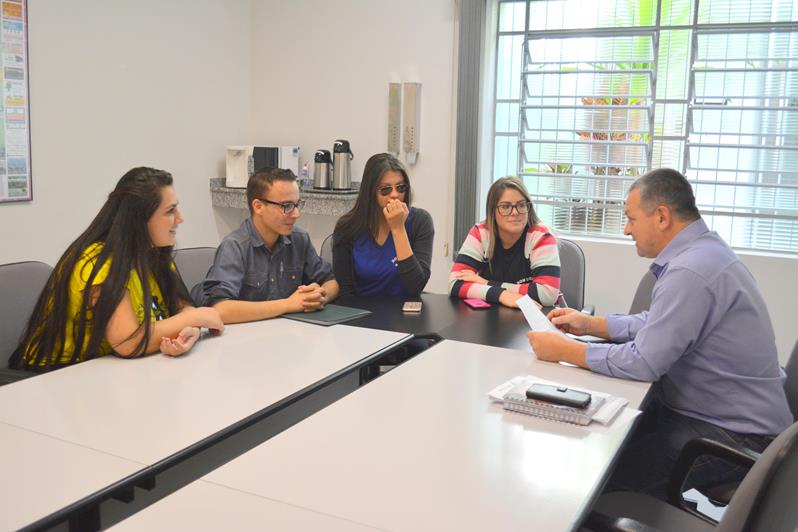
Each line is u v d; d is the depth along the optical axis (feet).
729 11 12.64
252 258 8.62
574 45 13.89
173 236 6.99
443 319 8.20
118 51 13.43
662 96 13.37
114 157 13.58
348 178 15.12
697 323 6.06
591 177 14.05
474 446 4.63
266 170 8.48
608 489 6.26
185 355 6.53
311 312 8.31
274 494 3.92
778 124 12.58
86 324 6.41
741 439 6.16
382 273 9.63
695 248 6.34
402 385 5.84
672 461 6.13
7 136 11.73
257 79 16.51
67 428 4.77
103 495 3.87
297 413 6.35
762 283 12.71
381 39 14.98
